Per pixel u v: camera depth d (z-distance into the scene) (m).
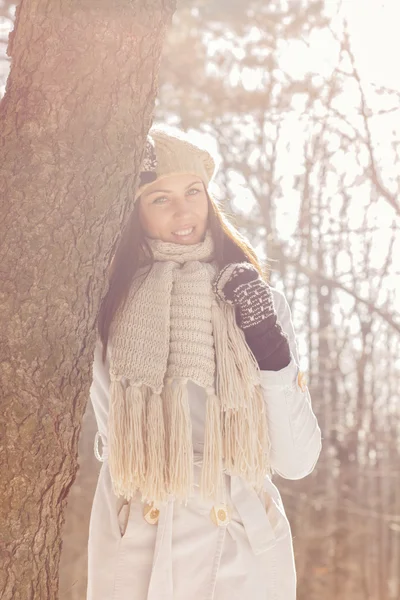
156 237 2.62
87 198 2.02
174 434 2.35
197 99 11.29
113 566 2.42
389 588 10.40
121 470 2.37
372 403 11.30
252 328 2.40
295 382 2.44
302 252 11.11
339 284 9.05
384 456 11.10
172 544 2.39
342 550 10.30
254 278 2.44
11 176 1.98
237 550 2.43
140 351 2.44
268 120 11.17
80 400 2.08
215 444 2.38
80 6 1.98
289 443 2.45
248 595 2.39
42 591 2.02
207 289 2.51
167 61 11.17
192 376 2.39
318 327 11.42
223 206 2.90
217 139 11.48
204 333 2.45
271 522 2.51
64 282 2.00
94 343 2.13
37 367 1.98
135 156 2.10
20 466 1.96
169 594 2.35
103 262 2.10
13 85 2.03
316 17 10.14
